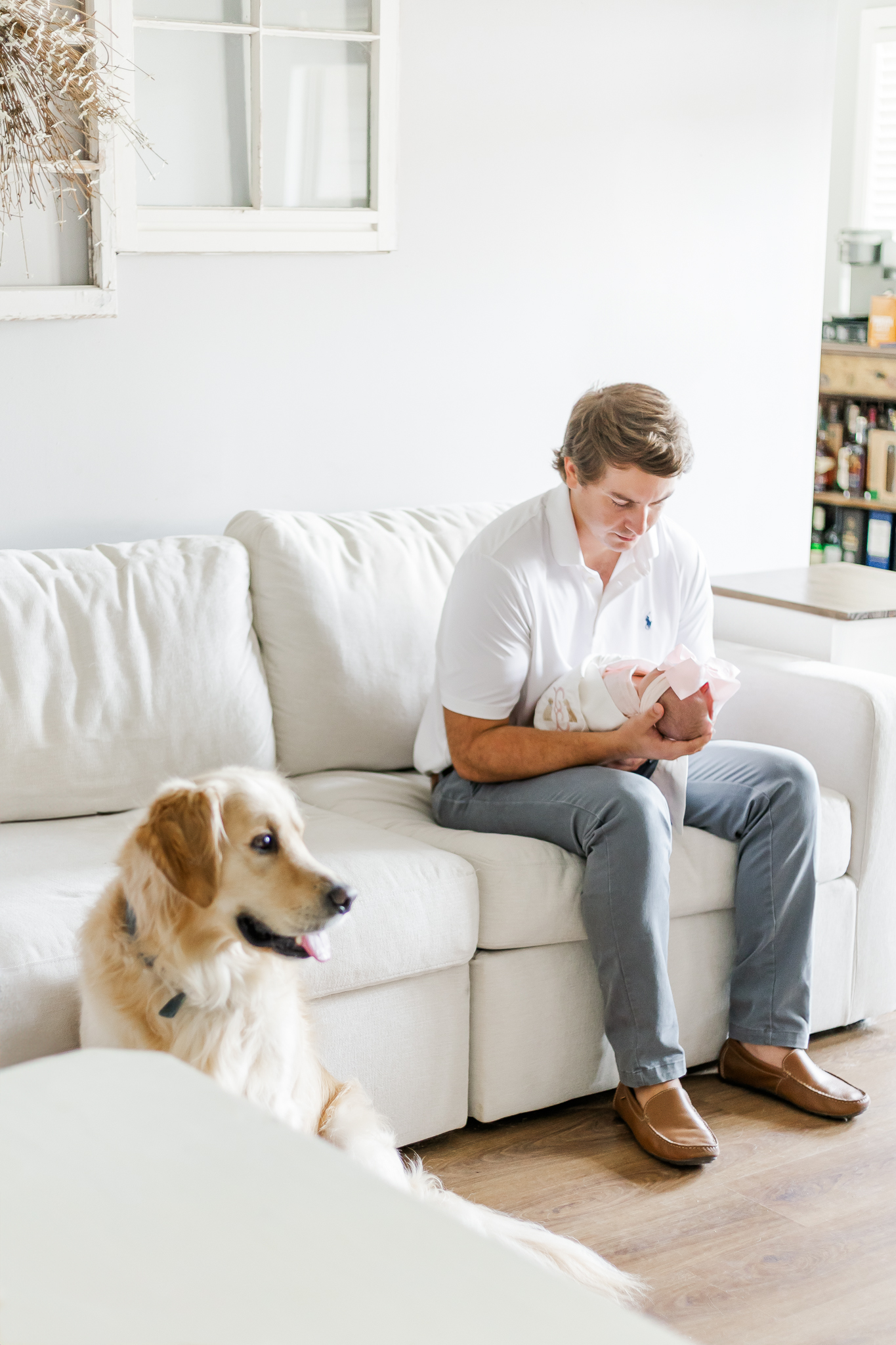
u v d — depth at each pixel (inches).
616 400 82.0
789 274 142.6
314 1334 13.7
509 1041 82.4
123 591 90.0
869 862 97.8
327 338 112.6
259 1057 62.2
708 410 139.7
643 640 92.6
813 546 205.9
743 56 133.4
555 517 87.3
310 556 98.3
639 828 79.7
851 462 197.5
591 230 126.9
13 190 93.5
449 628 87.6
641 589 91.4
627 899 80.0
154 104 101.6
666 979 81.8
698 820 91.4
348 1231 15.6
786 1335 63.8
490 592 85.2
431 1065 79.9
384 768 101.0
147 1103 18.9
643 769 87.9
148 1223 15.8
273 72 107.0
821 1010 97.0
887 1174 79.8
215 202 106.3
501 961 81.6
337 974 73.7
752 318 140.8
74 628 87.5
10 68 82.0
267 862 60.6
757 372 142.6
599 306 129.2
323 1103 68.0
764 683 102.7
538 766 84.0
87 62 88.2
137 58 100.1
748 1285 67.8
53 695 85.7
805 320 145.3
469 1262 15.0
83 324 99.5
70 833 82.5
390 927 75.6
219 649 92.0
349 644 98.0
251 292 107.6
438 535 107.3
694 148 132.1
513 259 122.6
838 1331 64.3
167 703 89.4
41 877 73.1
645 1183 77.8
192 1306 14.2
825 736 98.6
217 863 58.8
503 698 86.1
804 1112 87.5
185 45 102.3
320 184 111.5
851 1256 70.9
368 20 110.8
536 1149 82.0
